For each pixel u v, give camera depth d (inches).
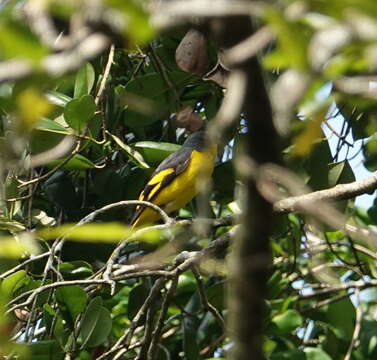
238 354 168.1
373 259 536.4
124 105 470.6
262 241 161.9
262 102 152.2
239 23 149.3
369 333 464.1
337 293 524.7
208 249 396.2
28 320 388.2
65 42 145.6
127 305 484.7
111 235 156.6
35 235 171.2
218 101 500.7
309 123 173.6
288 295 506.0
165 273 388.8
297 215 501.0
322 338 498.9
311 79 147.1
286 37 135.6
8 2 145.4
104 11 140.9
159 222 569.9
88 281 374.6
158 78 468.8
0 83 140.3
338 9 135.4
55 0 137.7
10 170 428.5
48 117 439.8
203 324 472.1
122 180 486.0
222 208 541.3
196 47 426.9
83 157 448.8
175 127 490.3
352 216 514.0
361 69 157.9
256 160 158.1
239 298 166.6
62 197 476.1
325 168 450.3
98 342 386.3
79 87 443.2
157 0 146.9
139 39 139.6
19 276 403.5
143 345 391.2
